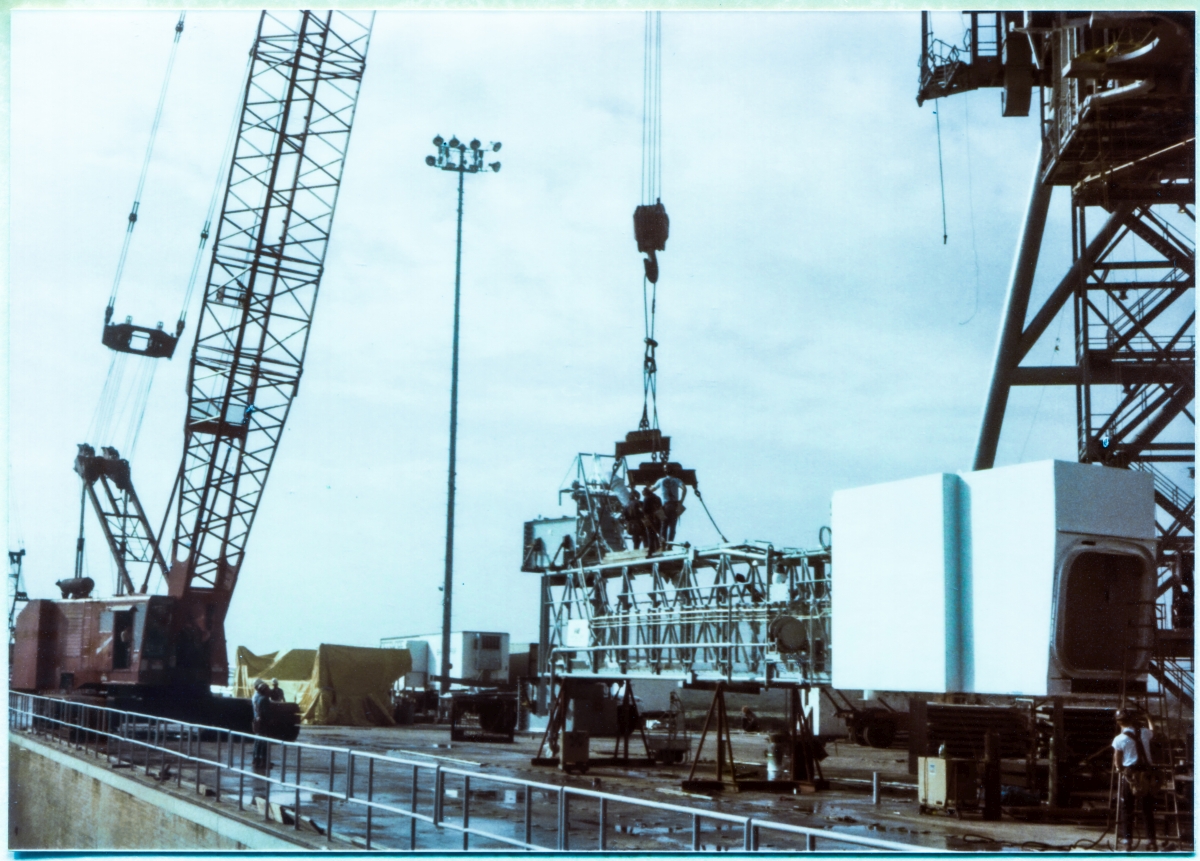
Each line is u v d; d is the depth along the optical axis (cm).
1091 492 2191
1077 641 2286
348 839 1900
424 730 5869
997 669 2200
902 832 2045
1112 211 3797
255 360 5400
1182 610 2698
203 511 5228
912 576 2345
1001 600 2212
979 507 2277
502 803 2528
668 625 3191
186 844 2330
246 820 2064
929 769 2319
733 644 2875
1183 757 2317
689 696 5312
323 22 5531
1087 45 3331
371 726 6250
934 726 2419
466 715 4591
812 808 2392
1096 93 3247
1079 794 2323
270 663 7012
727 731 2814
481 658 7200
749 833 1217
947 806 2273
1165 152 3394
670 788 2778
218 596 5112
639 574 3438
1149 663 2248
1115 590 2291
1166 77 3119
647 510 3459
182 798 2372
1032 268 4078
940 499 2300
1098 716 2406
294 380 5494
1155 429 3797
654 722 5406
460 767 3322
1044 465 2169
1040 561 2153
